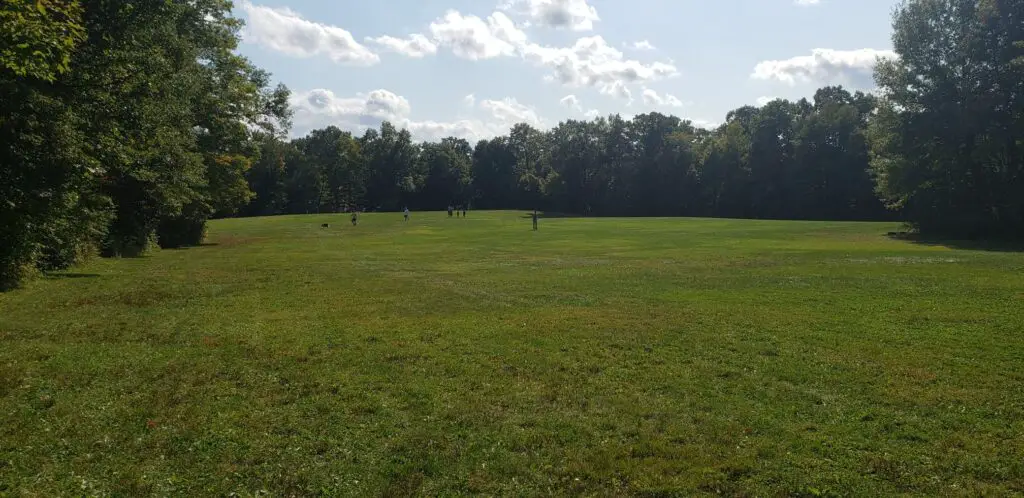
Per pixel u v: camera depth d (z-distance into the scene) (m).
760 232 52.09
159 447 7.70
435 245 43.72
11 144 19.92
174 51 31.39
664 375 10.73
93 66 22.42
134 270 27.66
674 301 18.39
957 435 7.99
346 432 8.25
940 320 15.01
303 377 10.67
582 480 6.91
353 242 48.12
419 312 17.14
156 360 11.75
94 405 9.14
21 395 9.51
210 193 47.44
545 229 61.19
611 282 22.94
